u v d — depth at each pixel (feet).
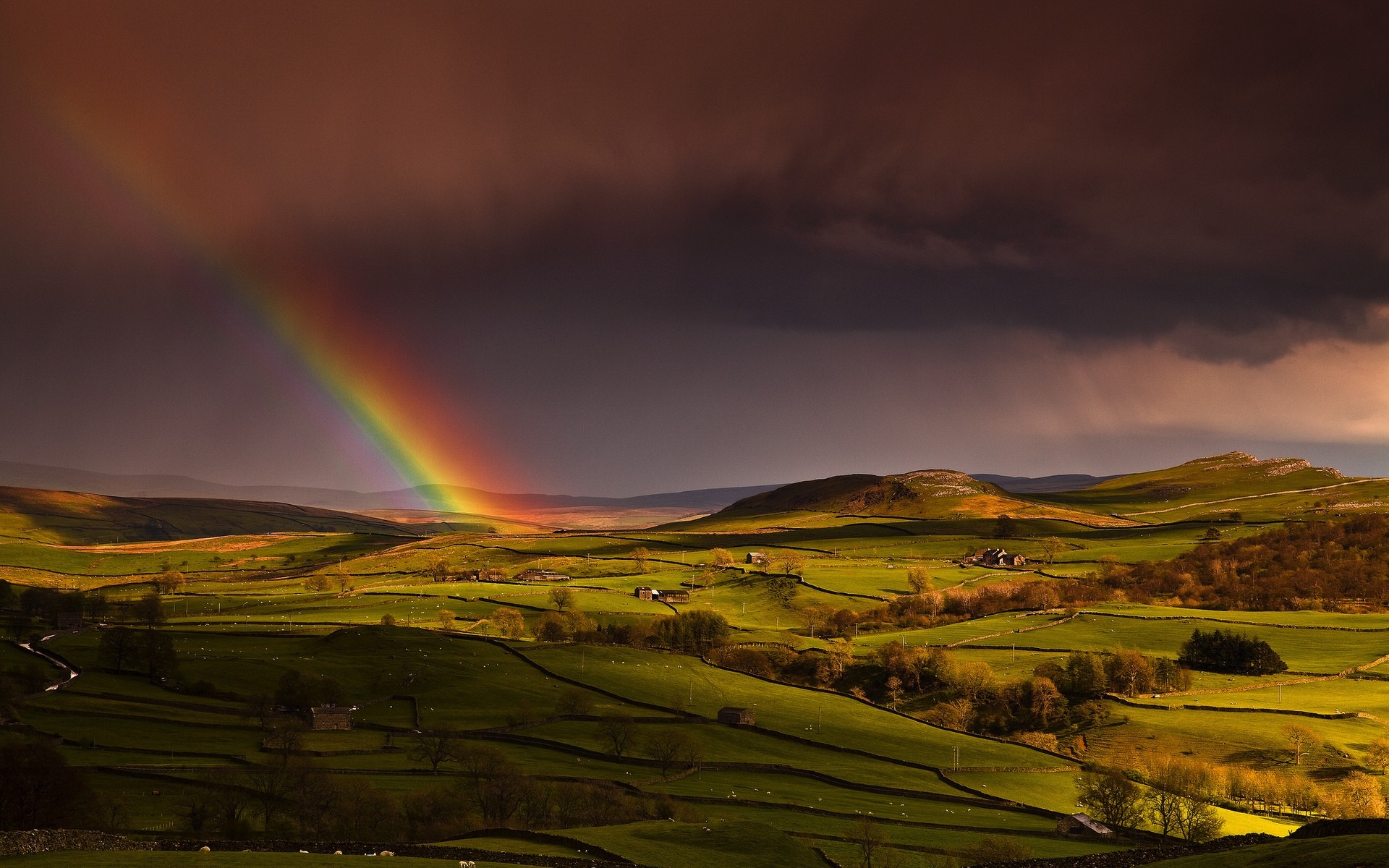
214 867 181.68
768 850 278.87
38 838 199.00
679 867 251.60
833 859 313.53
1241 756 552.82
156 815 335.47
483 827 300.81
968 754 558.15
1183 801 426.10
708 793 433.07
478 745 476.13
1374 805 444.96
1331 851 176.14
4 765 279.08
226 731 497.46
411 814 333.01
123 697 554.05
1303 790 476.54
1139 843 384.27
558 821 342.64
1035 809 451.12
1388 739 550.77
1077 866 232.12
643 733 554.46
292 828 321.32
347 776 386.11
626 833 280.51
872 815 413.80
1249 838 240.32
